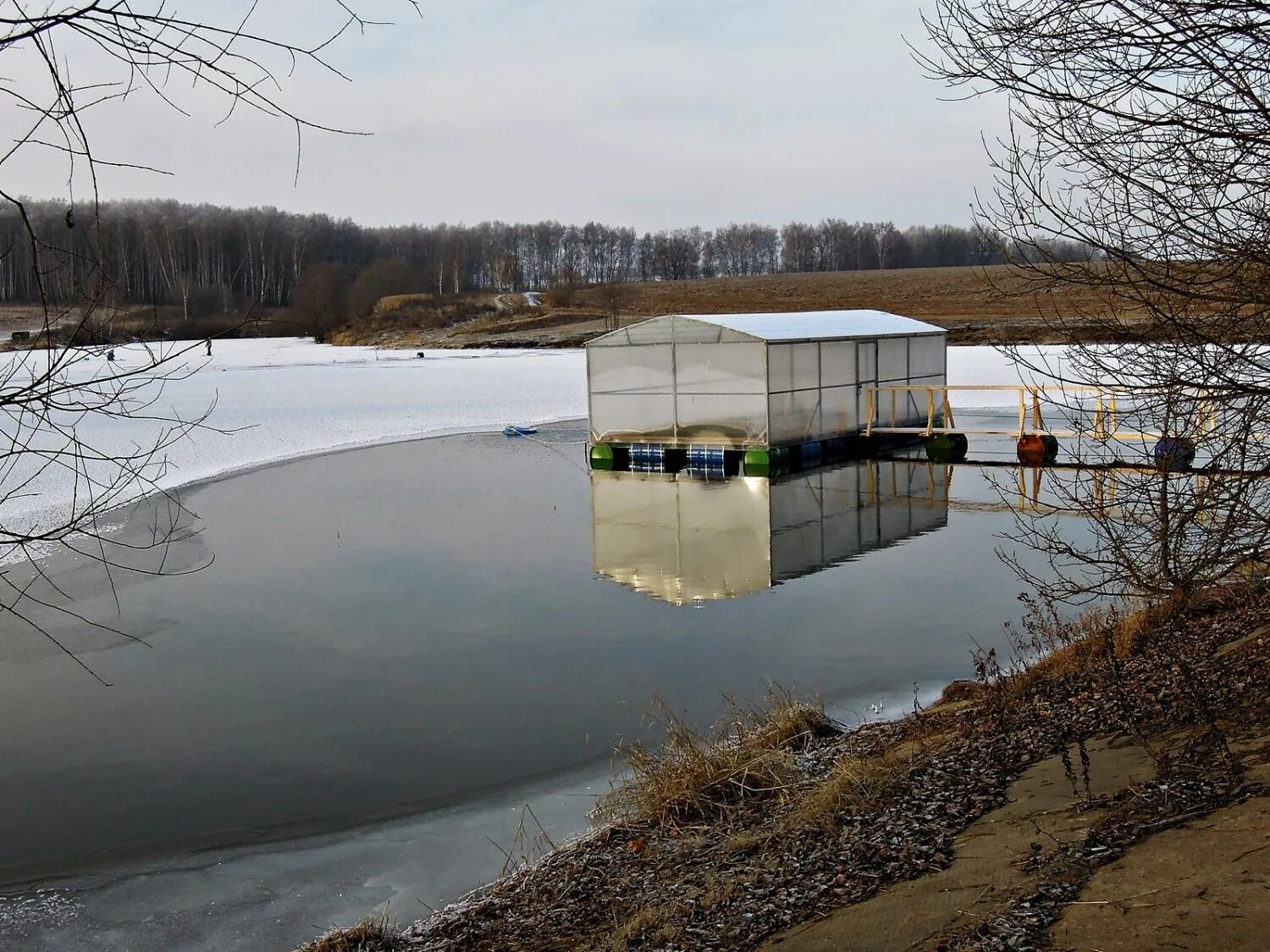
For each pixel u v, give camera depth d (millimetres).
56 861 6254
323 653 10289
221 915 5566
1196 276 4023
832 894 4633
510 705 8688
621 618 11188
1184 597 4344
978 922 3908
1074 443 21406
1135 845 4273
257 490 19953
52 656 10375
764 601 11625
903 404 25562
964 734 6652
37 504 17531
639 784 6605
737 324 22594
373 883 5867
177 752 7938
